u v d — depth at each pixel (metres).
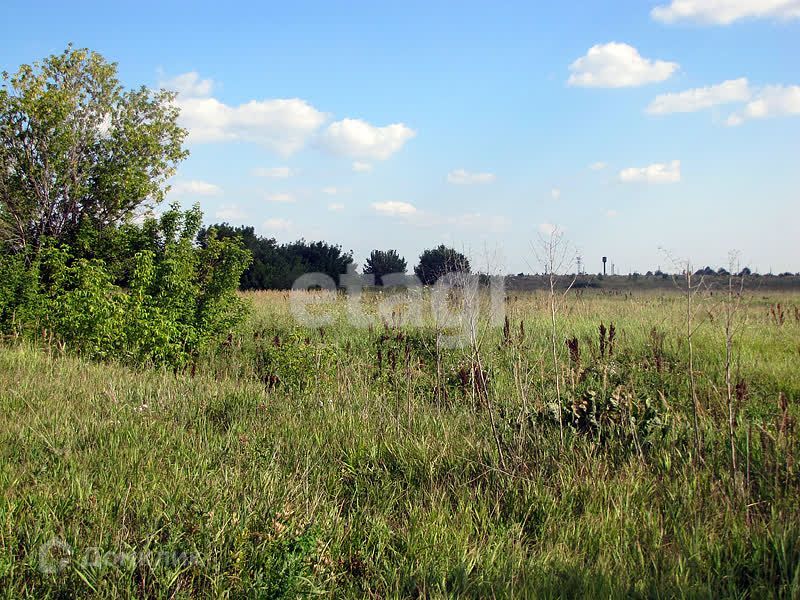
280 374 9.54
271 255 44.50
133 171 20.75
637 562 4.02
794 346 11.20
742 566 3.91
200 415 7.23
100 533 4.01
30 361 10.15
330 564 3.85
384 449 6.00
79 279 13.26
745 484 5.01
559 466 5.25
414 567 4.00
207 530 4.00
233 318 13.73
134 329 11.69
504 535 4.38
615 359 10.31
